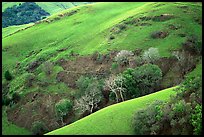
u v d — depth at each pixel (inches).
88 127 2183.8
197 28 4421.8
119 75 3528.5
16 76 4547.2
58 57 4589.1
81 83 3740.2
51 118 3602.4
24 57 5007.4
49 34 5403.5
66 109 3474.4
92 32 5108.3
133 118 2079.2
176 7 4953.3
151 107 2036.2
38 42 5265.8
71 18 5767.7
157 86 3395.7
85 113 3442.4
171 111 1881.2
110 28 4923.7
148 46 4205.2
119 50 4264.3
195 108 1828.2
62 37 5196.9
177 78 3533.5
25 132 3575.3
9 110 3914.9
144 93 3326.8
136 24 4749.0
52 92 3969.0
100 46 4534.9
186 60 3730.3
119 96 3378.4
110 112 2281.0
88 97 3422.7
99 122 2198.6
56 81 4138.8
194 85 2020.2
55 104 3737.7
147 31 4500.5
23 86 4190.5
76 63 4347.9
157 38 4306.1
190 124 1814.7
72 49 4729.3
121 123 2118.6
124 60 3917.3
